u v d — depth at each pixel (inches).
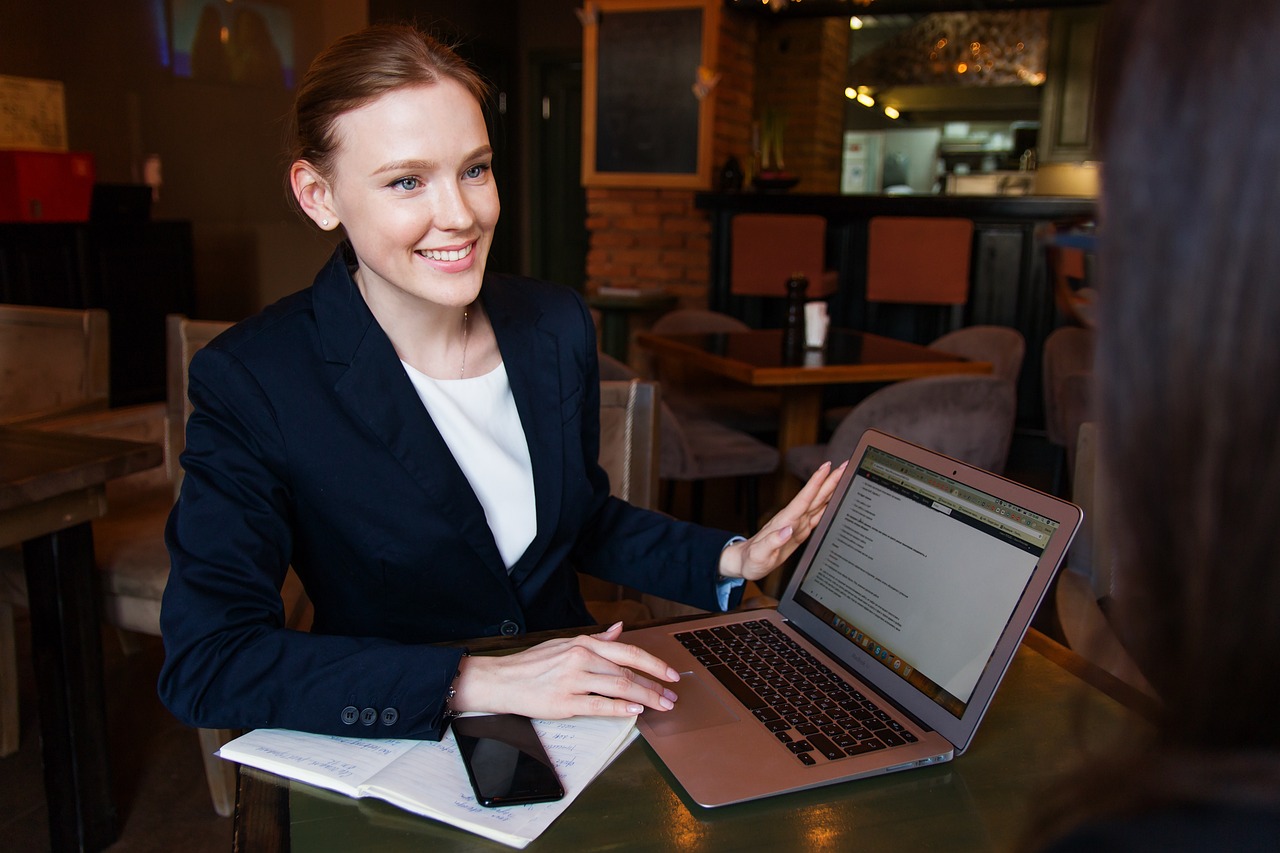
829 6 227.9
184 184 234.2
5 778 80.7
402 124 37.2
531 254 305.4
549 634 42.2
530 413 46.8
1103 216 10.9
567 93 292.5
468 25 265.0
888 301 181.8
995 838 28.4
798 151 286.4
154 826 74.2
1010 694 37.2
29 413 89.4
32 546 65.6
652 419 68.5
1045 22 276.7
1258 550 9.6
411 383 42.8
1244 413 9.6
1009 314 179.5
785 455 128.3
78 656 68.0
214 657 35.9
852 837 28.3
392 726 33.6
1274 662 9.7
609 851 27.5
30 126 208.1
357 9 229.9
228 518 39.0
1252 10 9.6
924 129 312.8
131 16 221.6
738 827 28.7
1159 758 10.5
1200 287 9.9
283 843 28.1
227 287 243.1
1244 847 9.9
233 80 236.2
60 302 185.2
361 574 43.4
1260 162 9.5
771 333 150.3
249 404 40.6
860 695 36.2
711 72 191.2
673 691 36.6
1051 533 32.3
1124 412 10.6
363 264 42.3
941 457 38.2
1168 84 10.1
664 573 49.1
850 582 40.2
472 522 43.4
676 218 204.4
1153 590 10.6
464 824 28.5
